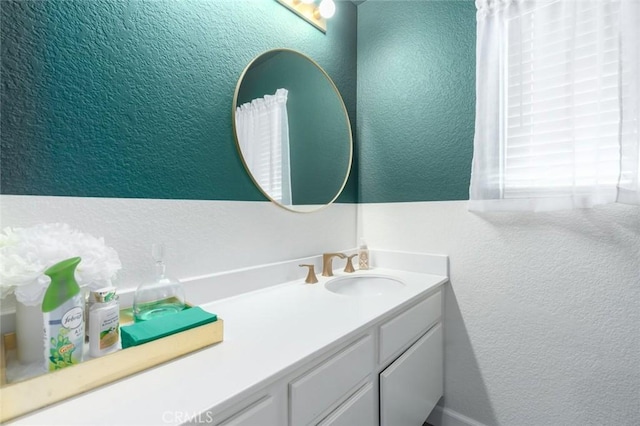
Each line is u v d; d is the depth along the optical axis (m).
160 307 0.82
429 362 1.29
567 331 1.16
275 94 1.31
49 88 0.75
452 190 1.43
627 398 1.05
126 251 0.88
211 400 0.53
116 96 0.86
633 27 0.97
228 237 1.14
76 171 0.79
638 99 0.96
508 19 1.20
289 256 1.37
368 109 1.74
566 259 1.15
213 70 1.09
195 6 1.04
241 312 0.97
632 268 1.04
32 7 0.73
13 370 0.57
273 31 1.30
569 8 1.08
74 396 0.54
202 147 1.06
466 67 1.40
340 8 1.68
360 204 1.77
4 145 0.69
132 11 0.89
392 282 1.43
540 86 1.14
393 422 1.02
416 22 1.56
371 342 0.93
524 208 1.17
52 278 0.57
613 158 1.01
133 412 0.50
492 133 1.22
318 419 0.74
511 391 1.29
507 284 1.29
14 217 0.70
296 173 1.40
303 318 0.91
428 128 1.51
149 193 0.93
